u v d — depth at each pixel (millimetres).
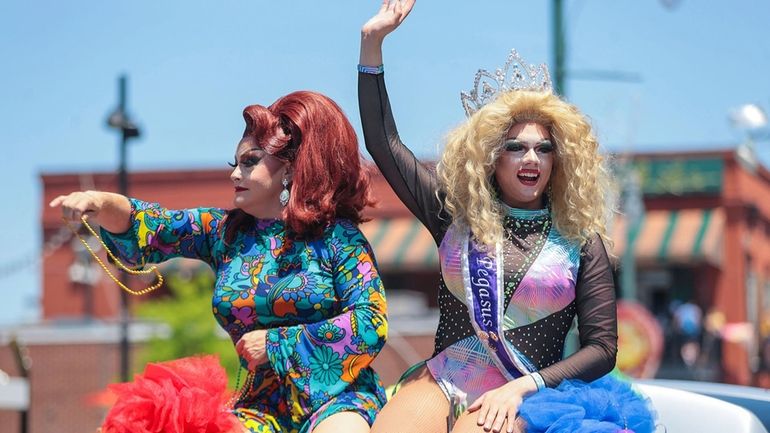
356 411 3881
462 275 3975
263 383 4051
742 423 3889
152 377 3789
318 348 3916
